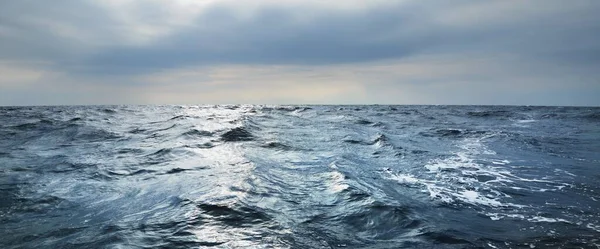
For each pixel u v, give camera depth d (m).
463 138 18.25
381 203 6.50
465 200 7.38
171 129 20.19
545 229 5.64
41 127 21.30
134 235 4.92
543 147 15.19
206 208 6.03
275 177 8.69
